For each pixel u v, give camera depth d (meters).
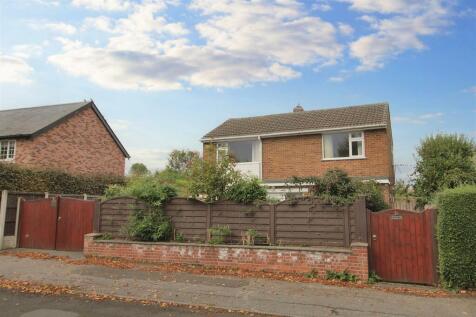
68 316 6.57
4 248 13.17
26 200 13.80
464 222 8.42
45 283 8.70
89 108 25.52
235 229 10.72
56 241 13.13
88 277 9.20
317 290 8.27
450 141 18.77
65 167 23.27
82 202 12.98
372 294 8.03
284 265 9.68
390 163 21.08
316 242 9.95
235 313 6.91
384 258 9.34
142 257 10.97
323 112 22.64
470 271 8.31
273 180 20.42
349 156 19.39
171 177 15.12
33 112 25.05
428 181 18.48
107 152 26.94
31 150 21.14
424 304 7.40
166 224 11.16
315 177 10.53
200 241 10.96
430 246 8.98
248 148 22.09
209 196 11.08
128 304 7.34
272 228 10.35
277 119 23.33
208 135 22.80
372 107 21.47
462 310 7.07
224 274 9.60
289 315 6.83
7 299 7.59
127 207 11.79
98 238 11.74
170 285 8.54
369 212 9.59
